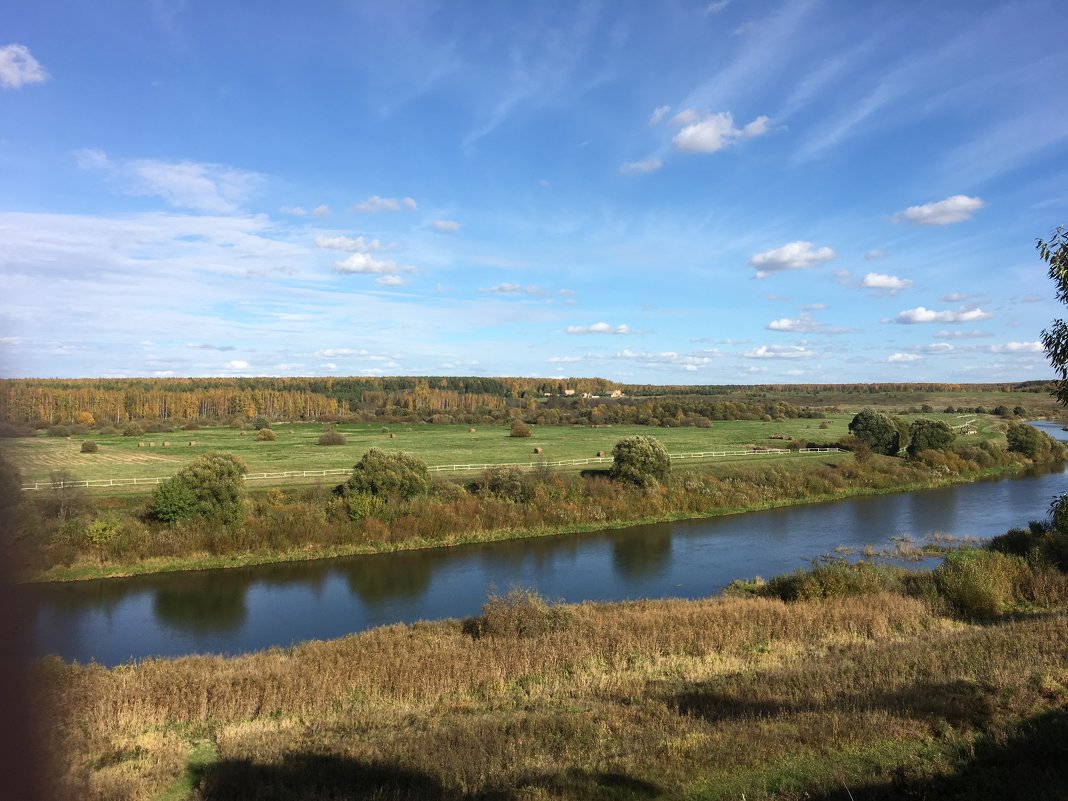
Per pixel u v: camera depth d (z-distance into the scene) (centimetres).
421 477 4256
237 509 3644
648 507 4600
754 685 1330
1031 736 880
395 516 3938
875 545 3678
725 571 3234
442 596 2908
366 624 2547
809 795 772
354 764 1023
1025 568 2417
